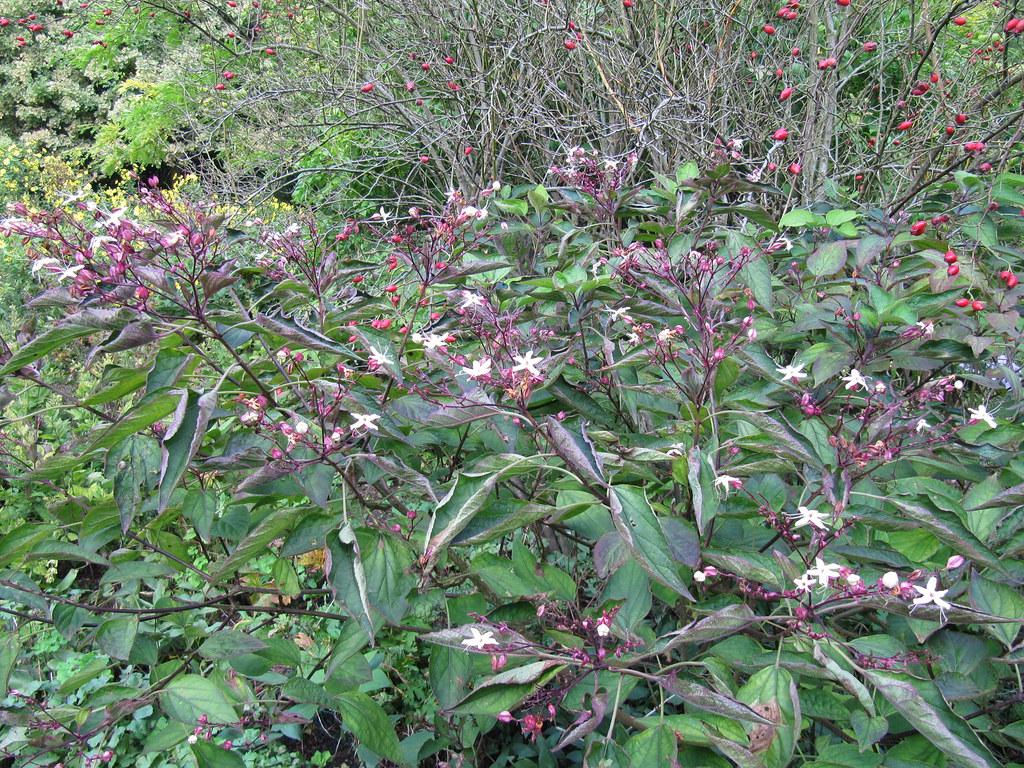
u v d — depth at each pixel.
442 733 2.39
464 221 2.41
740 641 1.74
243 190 6.12
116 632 1.92
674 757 1.52
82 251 1.82
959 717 1.40
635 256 2.27
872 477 2.03
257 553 1.89
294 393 2.08
